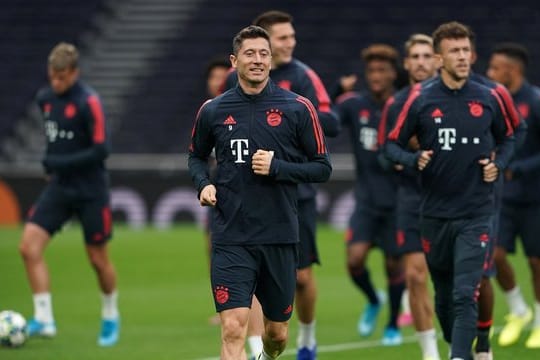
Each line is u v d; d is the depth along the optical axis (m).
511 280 37.91
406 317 43.00
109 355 35.81
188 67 101.62
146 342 38.62
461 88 29.17
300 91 32.12
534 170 37.28
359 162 39.78
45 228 38.94
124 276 57.97
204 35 104.00
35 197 83.44
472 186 29.03
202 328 42.09
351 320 43.84
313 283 32.72
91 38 105.88
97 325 43.03
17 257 65.31
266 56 25.27
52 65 38.06
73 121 38.38
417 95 29.48
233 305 25.05
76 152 38.59
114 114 97.81
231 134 25.36
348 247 39.78
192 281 56.06
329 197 78.81
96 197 38.81
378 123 39.19
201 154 26.52
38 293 38.81
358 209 39.75
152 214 82.19
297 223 25.88
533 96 37.19
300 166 25.19
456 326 27.91
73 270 60.31
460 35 28.80
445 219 29.22
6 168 90.44
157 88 100.19
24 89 100.31
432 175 29.27
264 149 25.31
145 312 46.41
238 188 25.34
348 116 39.94
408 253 33.03
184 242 72.19
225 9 106.00
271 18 32.16
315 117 25.58
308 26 102.00
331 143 88.19
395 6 102.50
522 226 37.97
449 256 29.62
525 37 97.00
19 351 36.66
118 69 102.88
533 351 35.69
